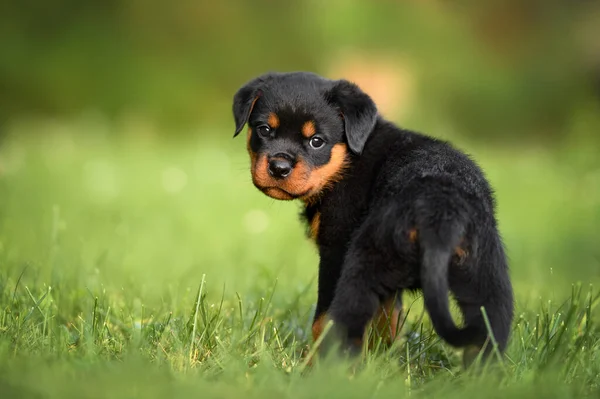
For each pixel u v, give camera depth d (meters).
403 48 28.92
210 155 18.92
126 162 18.06
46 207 13.68
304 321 7.32
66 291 7.95
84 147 20.52
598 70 30.78
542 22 32.12
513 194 15.91
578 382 5.34
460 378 5.37
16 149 19.23
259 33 29.72
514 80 30.09
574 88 30.20
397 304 6.79
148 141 23.50
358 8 28.92
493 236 5.62
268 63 29.80
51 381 4.69
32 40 28.78
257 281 9.05
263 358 5.57
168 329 6.16
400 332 6.35
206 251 11.43
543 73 30.38
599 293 7.05
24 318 6.22
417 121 26.41
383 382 5.13
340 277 5.70
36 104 28.06
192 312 6.43
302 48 29.48
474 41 30.86
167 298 7.91
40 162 17.45
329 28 28.83
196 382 4.95
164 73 29.02
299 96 6.73
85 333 5.97
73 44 28.77
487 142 29.75
